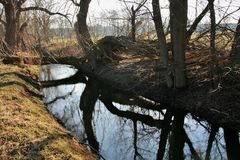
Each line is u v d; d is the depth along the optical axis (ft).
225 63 46.65
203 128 43.98
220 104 43.88
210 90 47.01
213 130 42.55
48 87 70.95
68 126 43.27
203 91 47.83
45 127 33.45
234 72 45.73
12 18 95.50
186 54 54.49
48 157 26.94
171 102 50.37
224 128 41.27
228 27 44.96
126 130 45.06
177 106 49.06
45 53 93.09
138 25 66.03
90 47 75.72
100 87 69.46
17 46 95.14
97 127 45.52
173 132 44.50
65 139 32.32
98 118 50.19
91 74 78.43
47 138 30.45
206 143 39.68
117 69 70.03
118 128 45.70
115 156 35.35
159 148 39.19
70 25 81.46
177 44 49.47
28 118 35.29
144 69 60.08
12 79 55.57
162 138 42.47
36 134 31.24
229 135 40.47
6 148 28.07
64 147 29.37
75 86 72.84
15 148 28.02
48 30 94.43
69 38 87.45
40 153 27.43
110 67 73.05
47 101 56.95
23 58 84.12
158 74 57.88
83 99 61.82
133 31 64.90
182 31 49.06
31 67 80.07
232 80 45.98
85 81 78.28
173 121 47.93
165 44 51.31
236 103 42.65
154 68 59.31
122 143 39.88
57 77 80.38
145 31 67.67
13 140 29.45
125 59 72.18
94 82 75.10
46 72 87.51
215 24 44.52
